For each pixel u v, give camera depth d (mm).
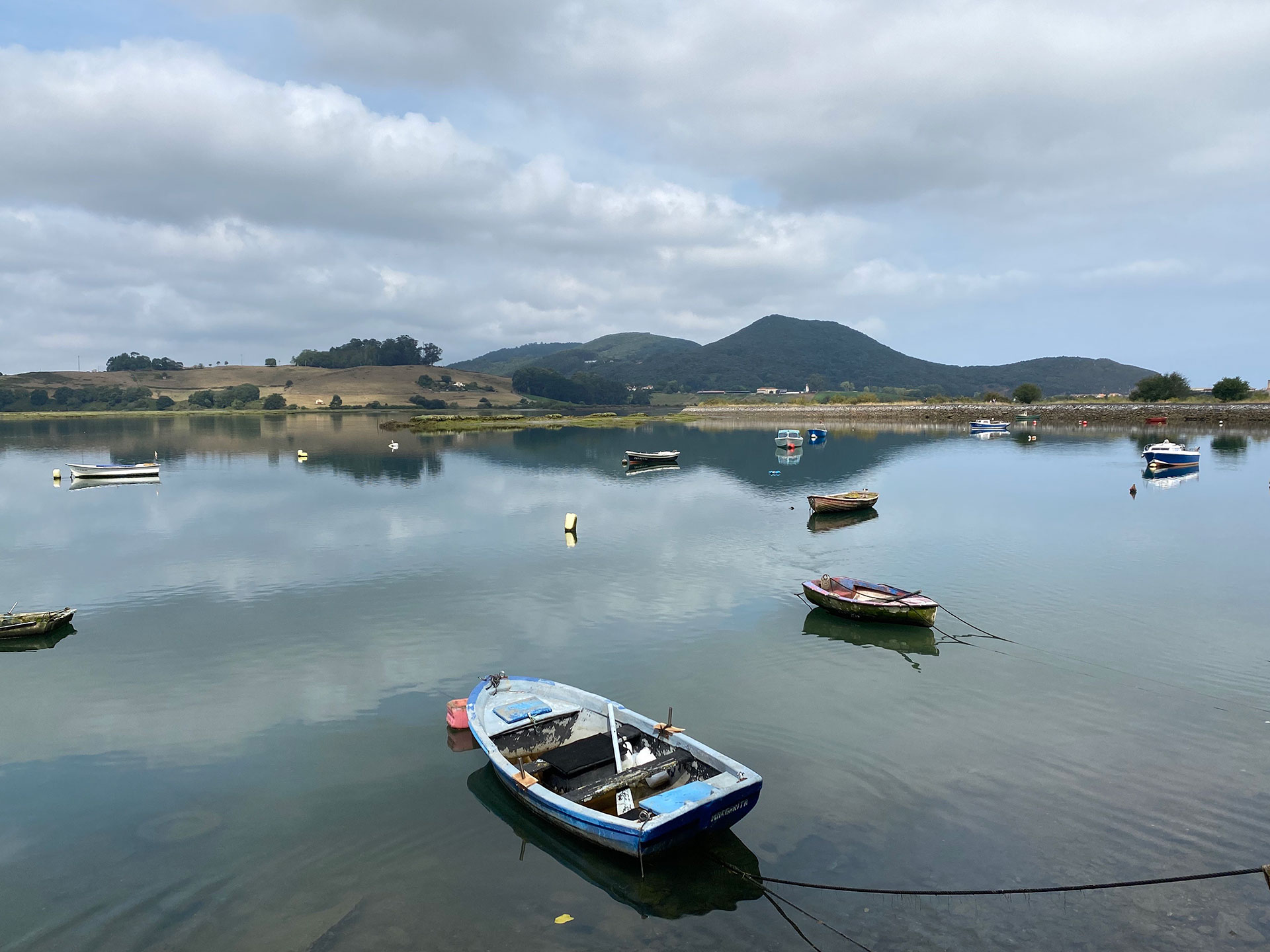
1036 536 46094
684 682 24141
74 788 18094
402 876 14781
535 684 21047
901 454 99188
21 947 12820
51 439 135125
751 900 14102
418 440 132500
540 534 48000
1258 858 14984
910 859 15156
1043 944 12883
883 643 27719
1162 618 30141
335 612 31812
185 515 55531
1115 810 16750
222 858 15320
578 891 14398
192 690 23906
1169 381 177875
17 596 34656
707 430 158375
